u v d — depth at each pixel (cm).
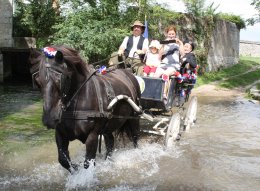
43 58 461
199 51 2138
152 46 797
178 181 586
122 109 606
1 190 524
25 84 1711
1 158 661
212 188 564
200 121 1065
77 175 538
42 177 579
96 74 570
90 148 523
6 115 1012
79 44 1514
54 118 451
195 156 718
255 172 642
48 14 1884
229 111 1261
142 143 782
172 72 744
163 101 718
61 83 453
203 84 2019
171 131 744
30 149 718
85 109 510
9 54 1905
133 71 795
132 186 556
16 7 2003
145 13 1673
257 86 1934
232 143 828
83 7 1611
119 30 1544
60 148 521
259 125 1030
